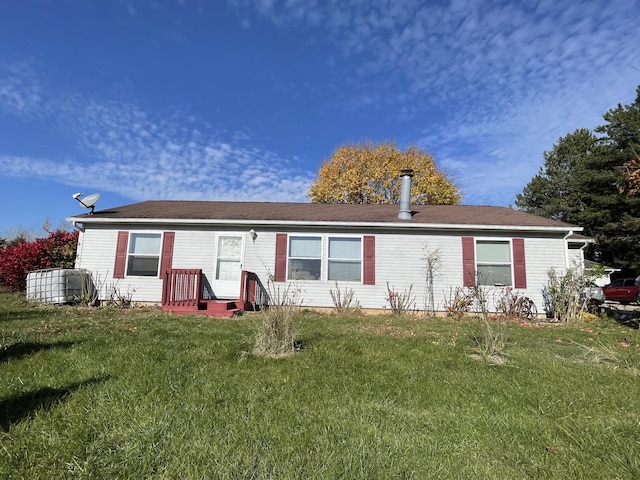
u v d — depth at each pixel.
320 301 10.95
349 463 2.28
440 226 10.74
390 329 7.34
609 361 4.92
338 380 3.81
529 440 2.66
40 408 2.94
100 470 2.15
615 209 25.86
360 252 11.12
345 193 26.73
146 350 4.69
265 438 2.57
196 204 13.92
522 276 10.59
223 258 11.27
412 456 2.39
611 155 25.81
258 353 4.75
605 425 2.92
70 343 5.04
